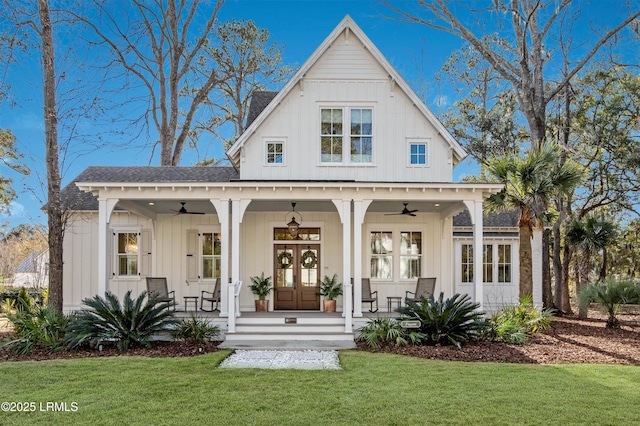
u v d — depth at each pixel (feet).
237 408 21.83
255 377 27.40
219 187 42.68
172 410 21.56
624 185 73.77
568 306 70.54
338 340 41.16
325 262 52.60
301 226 52.90
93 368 29.37
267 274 52.29
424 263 53.21
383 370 29.22
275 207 50.75
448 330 38.78
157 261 52.42
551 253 90.79
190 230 52.90
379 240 53.67
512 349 36.83
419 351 35.68
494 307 55.62
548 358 33.96
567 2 62.80
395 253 53.42
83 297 50.93
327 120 49.90
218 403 22.53
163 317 38.63
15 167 72.74
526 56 62.23
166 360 32.01
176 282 52.54
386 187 42.86
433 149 49.70
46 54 44.75
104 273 41.60
